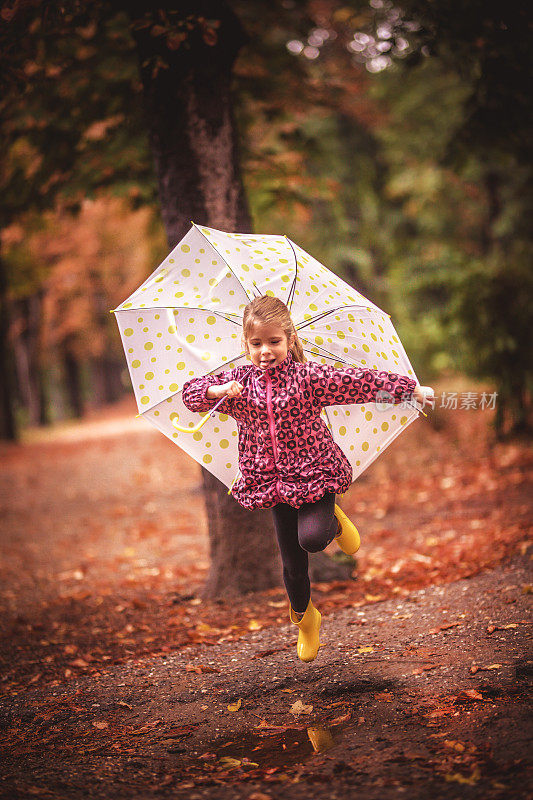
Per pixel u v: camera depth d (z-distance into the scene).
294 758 3.05
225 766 3.05
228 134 5.82
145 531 10.37
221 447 3.90
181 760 3.18
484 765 2.73
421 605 4.85
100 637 5.45
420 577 5.77
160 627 5.51
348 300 3.78
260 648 4.53
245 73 8.57
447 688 3.47
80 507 13.07
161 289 3.84
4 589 7.66
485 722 3.07
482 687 3.39
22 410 37.00
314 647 3.67
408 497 10.73
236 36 5.89
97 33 7.36
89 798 2.83
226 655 4.50
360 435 3.88
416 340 14.52
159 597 6.56
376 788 2.68
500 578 5.09
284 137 9.23
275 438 3.39
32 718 3.82
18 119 7.88
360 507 10.53
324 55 11.90
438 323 12.73
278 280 3.85
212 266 3.92
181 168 5.75
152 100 5.78
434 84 16.91
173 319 3.87
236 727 3.45
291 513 3.54
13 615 6.44
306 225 15.54
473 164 15.50
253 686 3.88
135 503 12.95
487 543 6.67
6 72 5.36
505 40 6.68
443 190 18.44
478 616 4.37
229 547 6.10
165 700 3.87
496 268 12.33
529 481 10.09
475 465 11.95
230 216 5.80
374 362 3.85
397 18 7.44
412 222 20.62
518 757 2.74
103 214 17.25
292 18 8.70
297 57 8.59
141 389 3.82
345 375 3.38
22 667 4.84
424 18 6.59
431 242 19.39
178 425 3.81
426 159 17.86
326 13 10.64
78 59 7.57
